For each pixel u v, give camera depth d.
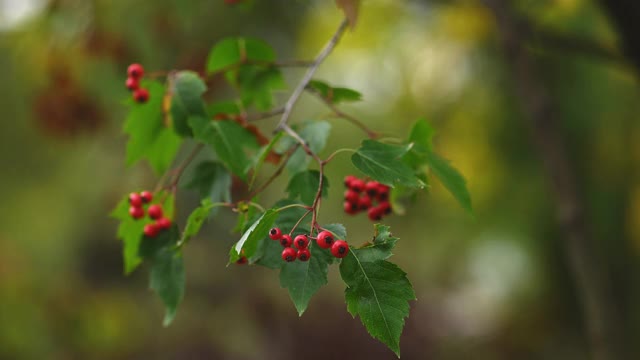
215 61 2.08
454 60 6.11
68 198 7.76
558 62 5.56
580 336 7.36
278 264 1.50
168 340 8.80
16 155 6.87
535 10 3.62
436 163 1.80
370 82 7.09
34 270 7.25
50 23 3.90
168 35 3.89
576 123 5.67
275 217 1.42
